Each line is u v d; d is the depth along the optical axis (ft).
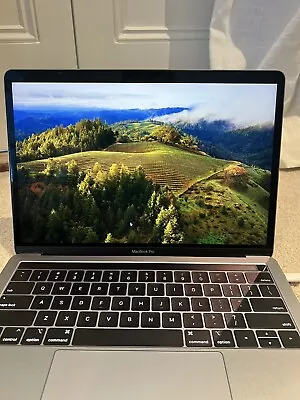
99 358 1.34
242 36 3.06
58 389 1.24
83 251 1.82
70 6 3.20
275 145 1.78
